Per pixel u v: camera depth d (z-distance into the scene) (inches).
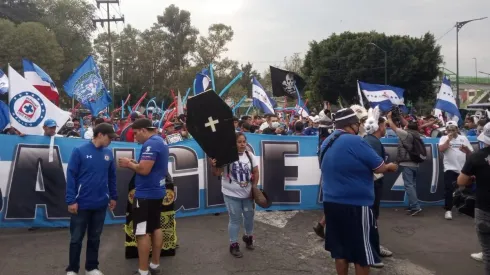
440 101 407.5
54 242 232.5
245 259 211.8
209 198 293.0
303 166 309.9
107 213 266.4
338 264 160.7
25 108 259.3
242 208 217.9
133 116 341.4
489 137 167.9
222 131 197.0
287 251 224.5
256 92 464.8
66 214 260.2
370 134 225.8
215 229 260.8
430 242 243.6
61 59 1652.3
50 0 2146.9
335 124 170.4
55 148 258.7
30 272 190.9
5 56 1529.3
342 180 157.4
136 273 192.2
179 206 284.4
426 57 1755.7
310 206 310.8
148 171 179.5
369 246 155.8
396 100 436.1
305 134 438.3
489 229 170.4
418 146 293.6
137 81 2235.5
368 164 156.1
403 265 209.5
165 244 212.8
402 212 310.7
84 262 206.4
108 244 231.0
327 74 1903.3
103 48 2239.2
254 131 441.4
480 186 172.1
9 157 250.2
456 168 288.7
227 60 2218.3
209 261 208.4
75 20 2176.4
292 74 525.0
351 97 1939.0
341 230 158.6
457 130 293.4
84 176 181.3
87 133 376.5
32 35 1550.2
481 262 213.6
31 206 253.8
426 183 329.4
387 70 1781.5
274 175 304.7
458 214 305.4
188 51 2461.9
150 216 182.7
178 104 483.2
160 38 2447.1
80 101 376.8
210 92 196.2
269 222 277.1
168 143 288.4
